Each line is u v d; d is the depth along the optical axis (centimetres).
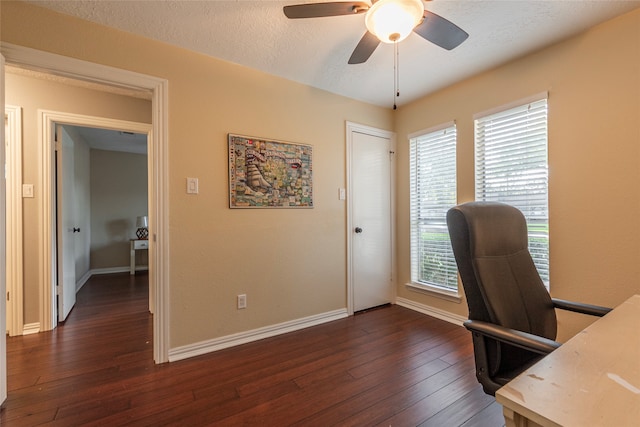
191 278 217
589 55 196
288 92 264
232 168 234
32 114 258
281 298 259
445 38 158
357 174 312
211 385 178
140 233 554
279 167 258
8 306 252
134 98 300
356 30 194
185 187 215
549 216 215
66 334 257
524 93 228
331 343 236
